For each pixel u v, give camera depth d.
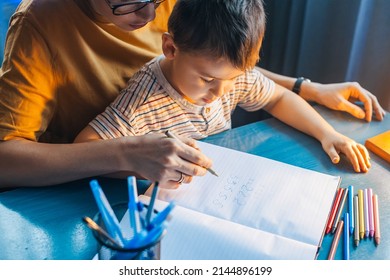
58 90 0.84
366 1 1.24
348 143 0.86
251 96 1.01
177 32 0.77
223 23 0.73
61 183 0.76
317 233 0.66
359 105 1.04
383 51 1.26
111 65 0.90
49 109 0.82
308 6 1.35
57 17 0.79
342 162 0.85
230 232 0.64
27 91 0.77
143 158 0.72
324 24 1.37
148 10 0.76
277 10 1.50
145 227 0.49
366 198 0.74
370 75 1.31
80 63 0.84
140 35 0.95
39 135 0.83
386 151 0.85
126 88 0.88
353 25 1.29
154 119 0.89
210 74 0.77
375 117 1.00
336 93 1.03
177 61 0.81
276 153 0.87
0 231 0.66
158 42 1.02
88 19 0.82
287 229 0.66
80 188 0.75
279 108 0.99
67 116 0.90
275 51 1.57
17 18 0.78
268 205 0.71
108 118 0.83
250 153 0.86
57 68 0.81
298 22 1.45
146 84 0.87
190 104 0.91
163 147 0.72
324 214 0.70
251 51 0.76
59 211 0.70
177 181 0.73
